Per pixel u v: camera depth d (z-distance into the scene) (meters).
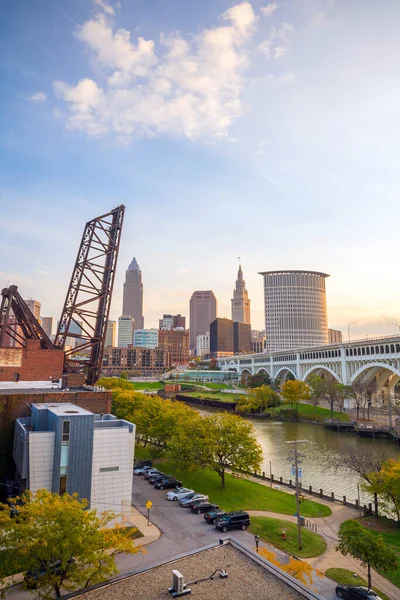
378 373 158.38
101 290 92.88
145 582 24.59
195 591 23.48
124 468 43.31
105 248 93.25
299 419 138.00
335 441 101.12
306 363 191.88
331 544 41.25
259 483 63.91
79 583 26.58
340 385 139.12
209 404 180.25
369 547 31.52
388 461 53.41
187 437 61.28
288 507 51.94
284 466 76.62
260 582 24.47
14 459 49.78
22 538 26.41
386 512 49.84
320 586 32.62
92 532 27.73
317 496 57.81
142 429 76.88
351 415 137.50
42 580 26.53
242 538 41.06
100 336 92.50
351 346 153.62
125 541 29.92
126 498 43.12
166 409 80.56
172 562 26.98
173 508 49.50
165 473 65.19
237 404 162.62
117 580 24.86
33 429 46.97
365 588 29.73
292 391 144.25
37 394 53.62
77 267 90.94
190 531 42.34
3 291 86.12
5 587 28.27
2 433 51.22
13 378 74.75
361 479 68.19
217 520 43.28
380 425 115.06
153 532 41.91
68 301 89.62
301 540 40.88
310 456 84.94
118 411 90.38
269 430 118.75
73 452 40.25
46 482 39.50
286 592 23.41
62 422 40.25
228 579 24.81
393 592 32.50
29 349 76.50
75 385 75.38
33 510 27.41
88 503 40.41
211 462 58.75
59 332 88.62
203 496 51.12
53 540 26.17
